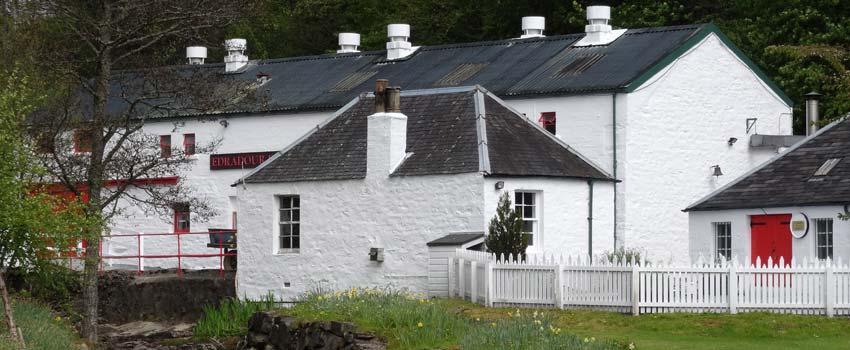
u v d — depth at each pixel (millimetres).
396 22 77062
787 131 55250
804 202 40094
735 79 53656
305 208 46406
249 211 47688
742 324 34219
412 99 47281
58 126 44812
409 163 44531
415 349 33188
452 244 41844
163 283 49875
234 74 63406
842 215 37875
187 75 59281
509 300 38250
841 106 41594
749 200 41781
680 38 52750
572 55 54375
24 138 38281
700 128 52375
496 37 71875
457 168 43312
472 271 39500
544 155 45000
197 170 58938
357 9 82375
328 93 57719
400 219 44281
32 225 36469
